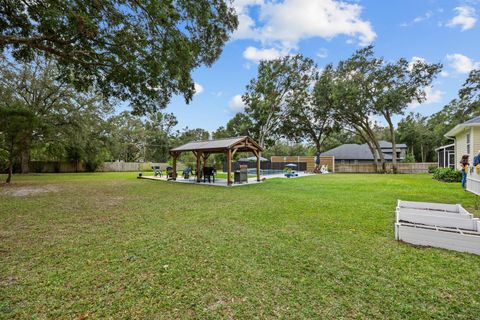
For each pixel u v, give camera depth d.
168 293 2.21
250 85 25.95
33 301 2.09
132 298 2.13
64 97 18.91
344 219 4.79
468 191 8.53
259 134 27.83
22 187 10.74
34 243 3.51
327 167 24.06
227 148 11.71
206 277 2.50
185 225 4.45
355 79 19.50
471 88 20.58
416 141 34.31
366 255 3.02
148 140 40.34
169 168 16.41
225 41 9.27
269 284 2.35
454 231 3.41
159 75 7.61
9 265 2.78
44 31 6.17
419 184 11.13
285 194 8.37
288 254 3.07
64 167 24.83
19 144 12.23
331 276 2.50
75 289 2.27
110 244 3.46
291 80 24.08
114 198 7.68
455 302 2.05
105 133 25.22
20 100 17.48
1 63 15.66
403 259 2.89
